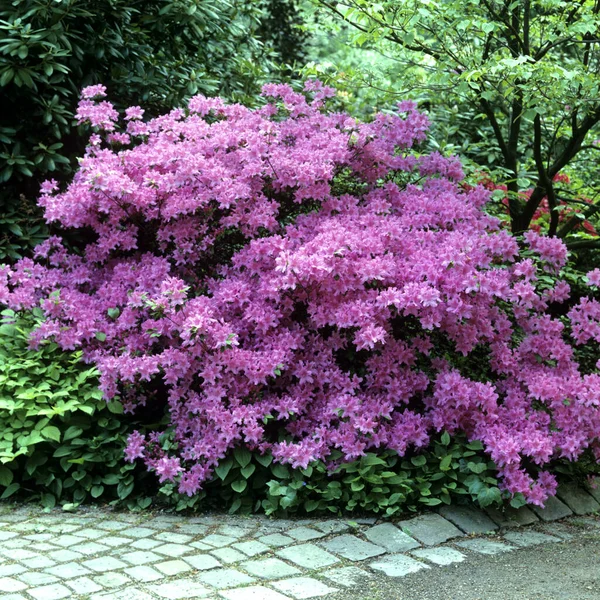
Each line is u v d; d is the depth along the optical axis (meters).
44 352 4.12
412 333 4.21
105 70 5.57
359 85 5.64
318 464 3.57
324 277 3.77
